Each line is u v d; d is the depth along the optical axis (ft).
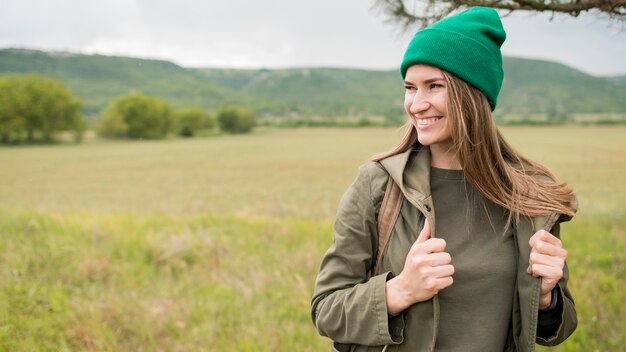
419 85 4.08
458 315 4.01
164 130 345.72
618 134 279.08
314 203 63.62
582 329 11.59
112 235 23.26
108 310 13.32
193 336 12.45
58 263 17.38
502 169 4.15
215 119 385.50
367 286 3.94
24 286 14.57
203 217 31.17
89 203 73.56
